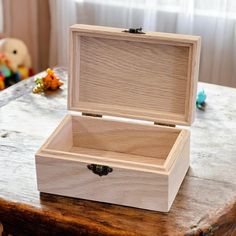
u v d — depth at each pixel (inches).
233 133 33.0
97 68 29.0
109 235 22.9
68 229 23.8
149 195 23.8
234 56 58.4
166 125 28.5
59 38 65.6
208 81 60.9
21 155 29.4
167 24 60.7
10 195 25.4
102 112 29.3
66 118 29.2
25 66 66.9
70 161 24.2
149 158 29.5
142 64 28.3
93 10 64.0
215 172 27.9
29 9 68.6
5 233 25.9
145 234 22.6
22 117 34.8
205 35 59.4
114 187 24.2
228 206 24.7
